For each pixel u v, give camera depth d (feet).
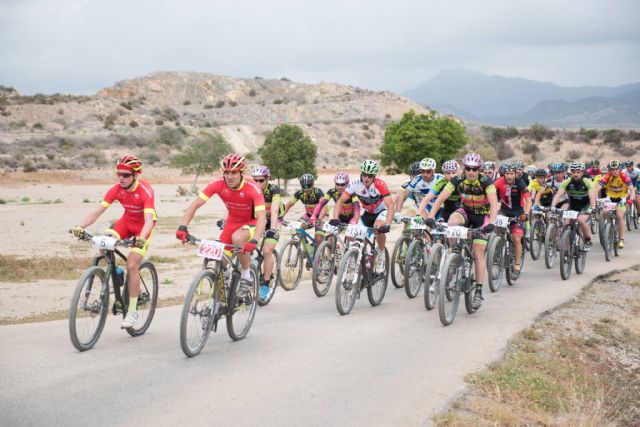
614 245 45.47
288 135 155.84
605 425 18.57
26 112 303.07
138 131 278.87
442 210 31.73
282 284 33.22
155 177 211.61
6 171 195.83
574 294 32.53
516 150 276.21
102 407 15.51
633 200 60.85
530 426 16.92
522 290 33.37
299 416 15.37
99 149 243.81
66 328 24.50
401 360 20.21
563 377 21.26
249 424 14.78
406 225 33.78
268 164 155.02
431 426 15.28
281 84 556.10
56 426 14.30
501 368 20.18
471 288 26.86
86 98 353.10
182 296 34.99
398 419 15.52
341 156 290.97
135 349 20.88
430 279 27.78
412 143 148.56
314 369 19.02
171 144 267.39
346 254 26.58
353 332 23.72
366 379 18.26
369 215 30.37
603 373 23.35
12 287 38.27
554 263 43.01
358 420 15.33
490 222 25.35
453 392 17.65
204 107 449.48
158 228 75.82
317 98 490.90
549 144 276.21
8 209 106.52
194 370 18.58
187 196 148.25
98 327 21.31
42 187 173.27
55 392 16.44
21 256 52.85
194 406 15.75
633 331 27.99
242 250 20.85
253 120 398.83
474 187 25.81
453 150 152.87
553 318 28.17
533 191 45.75
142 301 22.59
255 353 20.63
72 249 58.23
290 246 33.76
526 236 45.78
